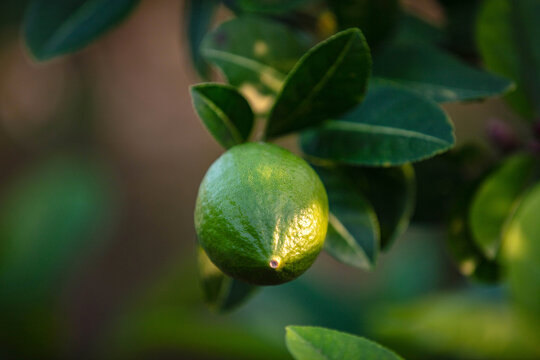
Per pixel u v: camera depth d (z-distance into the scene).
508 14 0.59
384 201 0.55
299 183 0.48
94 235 1.09
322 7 0.62
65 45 0.66
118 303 1.58
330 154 0.52
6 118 1.56
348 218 0.53
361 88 0.51
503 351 0.70
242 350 0.85
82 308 1.56
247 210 0.47
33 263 1.01
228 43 0.55
